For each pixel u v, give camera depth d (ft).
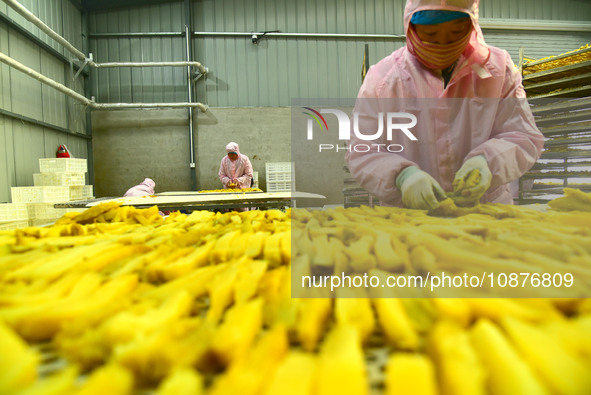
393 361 0.93
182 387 0.83
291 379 0.86
